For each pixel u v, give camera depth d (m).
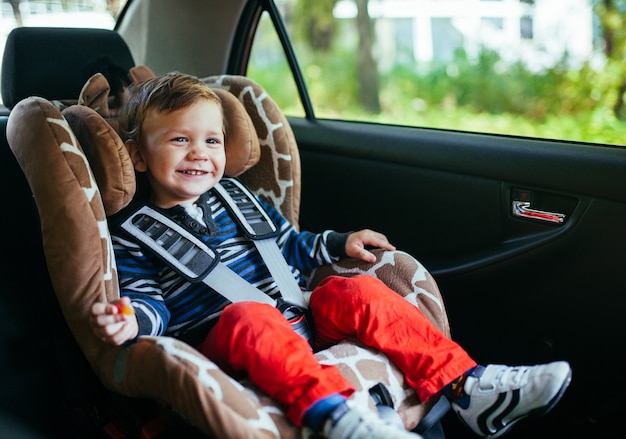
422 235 1.93
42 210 1.32
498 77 2.86
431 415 1.37
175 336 1.49
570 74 2.44
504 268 1.73
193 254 1.50
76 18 2.27
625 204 1.51
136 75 1.83
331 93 3.38
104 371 1.31
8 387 1.44
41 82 1.80
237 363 1.27
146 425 1.34
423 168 1.89
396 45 3.38
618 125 2.06
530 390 1.26
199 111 1.51
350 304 1.41
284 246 1.73
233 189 1.70
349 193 2.09
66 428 1.53
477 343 1.82
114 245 1.49
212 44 2.35
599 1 2.27
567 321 1.63
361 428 1.14
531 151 1.70
